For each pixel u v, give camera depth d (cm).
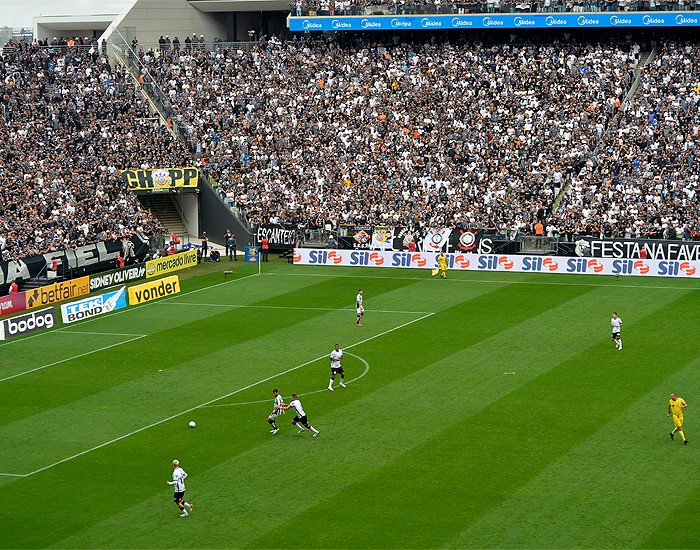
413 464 4856
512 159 10544
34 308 8231
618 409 5566
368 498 4481
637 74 11331
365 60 12019
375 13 12119
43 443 5266
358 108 11456
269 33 14000
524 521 4216
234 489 4616
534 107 11056
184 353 6931
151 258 10075
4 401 5972
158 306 8412
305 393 6003
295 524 4238
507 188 10288
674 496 4431
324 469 4825
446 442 5134
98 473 4850
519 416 5491
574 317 7625
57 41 12838
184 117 11531
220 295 8762
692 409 5544
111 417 5653
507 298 8338
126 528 4241
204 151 11306
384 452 5022
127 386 6222
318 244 10212
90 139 10906
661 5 11250
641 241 9175
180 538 4134
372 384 6134
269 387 6138
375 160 10875
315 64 12012
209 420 5572
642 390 5881
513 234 9681
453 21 11838
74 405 5875
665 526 4147
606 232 9494
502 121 10975
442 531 4141
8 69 11562
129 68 12075
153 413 5706
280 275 9575
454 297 8425
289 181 10888
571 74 11300
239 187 10962
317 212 10462
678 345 6800
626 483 4578
